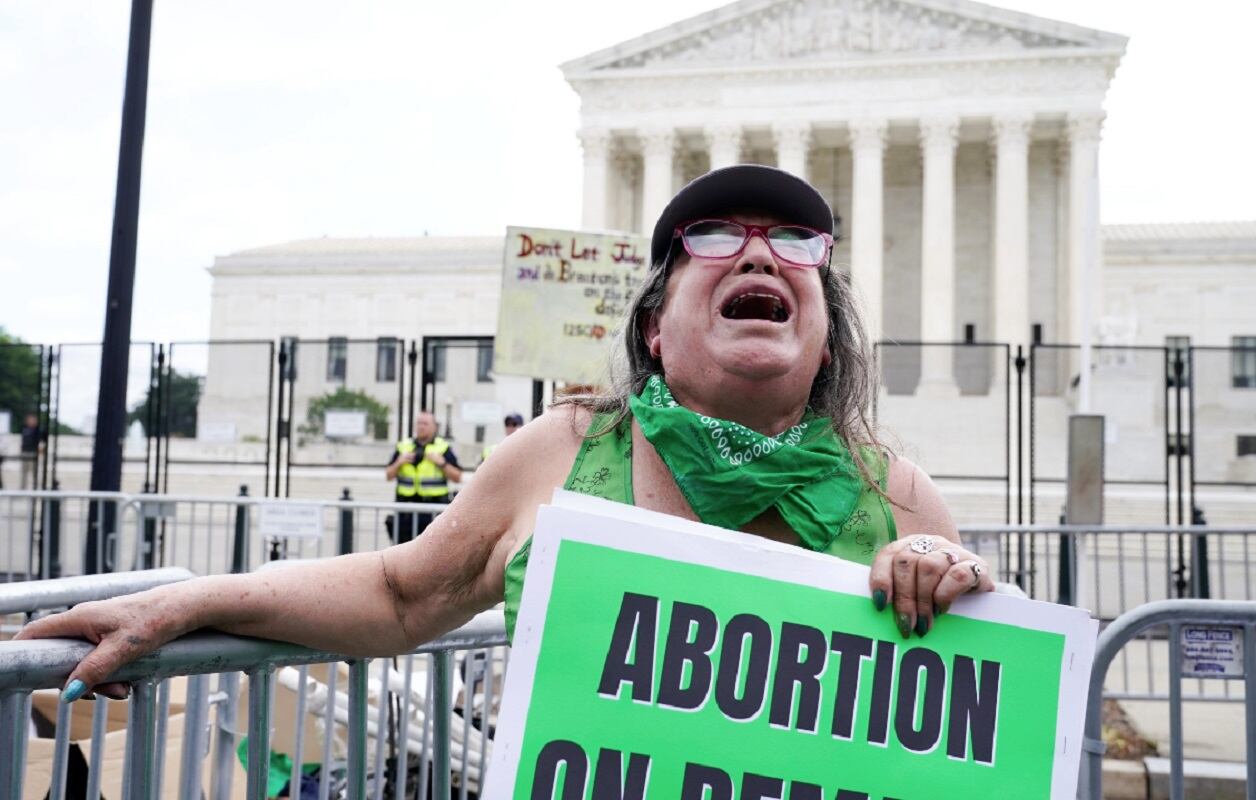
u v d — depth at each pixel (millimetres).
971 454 29594
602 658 1677
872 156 40688
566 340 9070
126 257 7828
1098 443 9359
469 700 3203
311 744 4227
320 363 18359
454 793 4270
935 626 1718
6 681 1662
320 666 4242
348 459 18078
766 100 41500
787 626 1701
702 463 1755
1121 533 8430
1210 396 18922
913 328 44906
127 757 1856
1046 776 1674
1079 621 1731
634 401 1861
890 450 1997
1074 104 39625
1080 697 1710
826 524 1782
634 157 46000
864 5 41125
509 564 1827
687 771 1643
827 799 1640
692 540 1726
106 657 1711
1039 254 43719
